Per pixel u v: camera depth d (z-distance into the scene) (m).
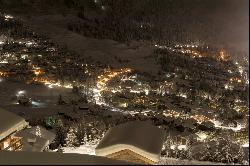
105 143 8.64
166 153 11.67
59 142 20.84
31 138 14.35
